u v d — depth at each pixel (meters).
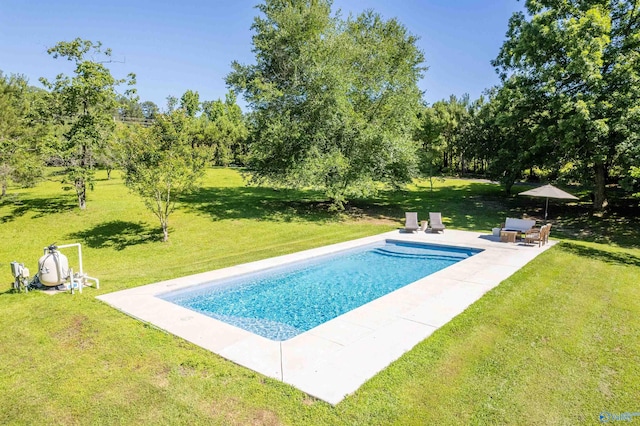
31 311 7.28
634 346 5.84
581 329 6.47
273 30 20.91
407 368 5.09
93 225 16.97
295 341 5.98
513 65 22.50
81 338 6.12
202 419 4.09
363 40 21.91
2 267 12.30
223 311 8.55
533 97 20.30
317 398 4.40
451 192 30.67
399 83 21.02
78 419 4.14
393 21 22.91
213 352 5.62
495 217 21.72
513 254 12.48
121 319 6.89
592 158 17.69
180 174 14.86
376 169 21.11
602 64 17.66
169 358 5.43
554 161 20.36
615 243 15.77
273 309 8.74
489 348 5.71
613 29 18.88
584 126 17.27
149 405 4.36
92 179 18.03
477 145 31.72
